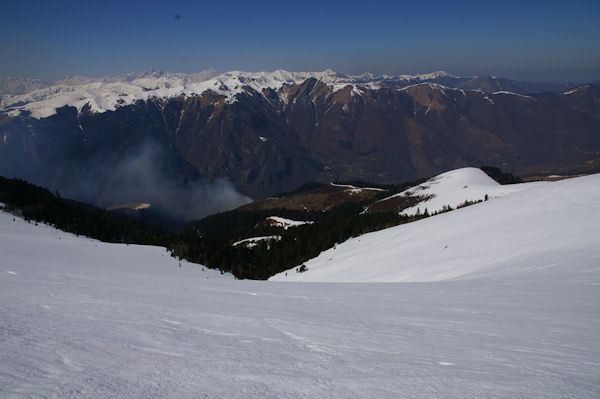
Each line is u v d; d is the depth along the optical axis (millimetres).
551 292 16203
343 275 48094
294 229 118500
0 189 110438
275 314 11562
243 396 4973
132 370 5738
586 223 31438
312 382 5613
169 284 18625
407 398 5164
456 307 14008
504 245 33625
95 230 107375
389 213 133500
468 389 5586
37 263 25969
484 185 167000
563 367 6883
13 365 5523
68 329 7859
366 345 8273
